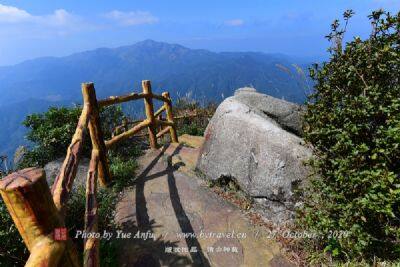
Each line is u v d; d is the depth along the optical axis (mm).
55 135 6398
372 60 3268
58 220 1369
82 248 3572
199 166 5836
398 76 3346
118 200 5000
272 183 4395
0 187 1164
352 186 3152
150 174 5977
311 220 3518
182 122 11453
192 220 4484
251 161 4746
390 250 3275
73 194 4383
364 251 3342
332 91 3623
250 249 3910
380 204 2965
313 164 3656
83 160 6270
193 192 5270
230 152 5137
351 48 3494
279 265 3639
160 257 3738
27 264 1199
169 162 6418
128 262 3645
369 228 3256
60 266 1317
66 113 7020
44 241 1269
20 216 1224
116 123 8695
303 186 4102
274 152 4426
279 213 4355
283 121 6512
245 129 4934
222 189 5316
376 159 3131
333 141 3574
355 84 3457
